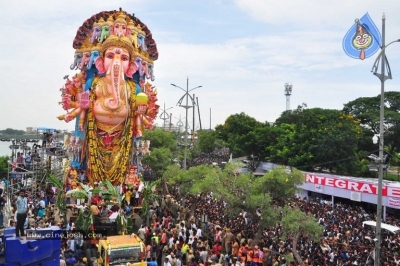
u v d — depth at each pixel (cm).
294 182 2734
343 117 6356
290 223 2266
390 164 6800
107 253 1834
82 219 2412
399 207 3675
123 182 3562
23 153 4662
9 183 4034
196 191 2966
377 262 1800
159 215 3391
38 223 2436
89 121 3509
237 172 2958
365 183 4081
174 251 2120
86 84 3638
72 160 3588
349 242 2584
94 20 3647
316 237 2250
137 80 3859
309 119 6431
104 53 3612
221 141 9062
